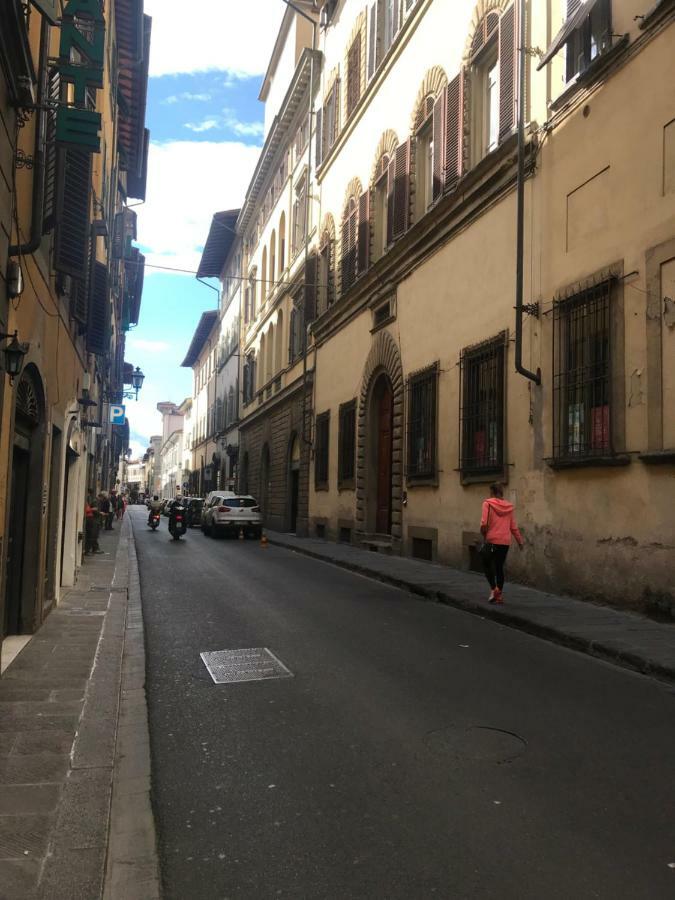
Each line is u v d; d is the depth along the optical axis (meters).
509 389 12.43
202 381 68.56
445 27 15.98
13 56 5.67
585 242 10.48
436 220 15.52
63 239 8.39
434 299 15.85
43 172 7.03
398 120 18.80
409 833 3.67
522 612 9.32
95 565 16.16
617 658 7.16
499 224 13.08
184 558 18.39
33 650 7.54
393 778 4.36
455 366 14.65
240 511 26.92
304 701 5.91
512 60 12.93
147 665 7.16
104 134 15.54
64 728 5.16
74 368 11.53
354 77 22.78
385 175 19.94
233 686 6.39
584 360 10.45
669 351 8.73
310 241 27.88
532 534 11.58
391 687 6.29
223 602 11.03
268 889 3.17
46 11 6.14
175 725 5.38
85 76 7.04
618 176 9.83
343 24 24.22
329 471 24.17
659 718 5.45
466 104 14.70
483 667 6.98
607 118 10.09
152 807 4.01
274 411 33.59
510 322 12.52
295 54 34.06
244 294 45.09
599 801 4.03
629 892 3.12
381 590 12.50
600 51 10.20
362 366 20.94
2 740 4.91
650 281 9.10
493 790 4.17
